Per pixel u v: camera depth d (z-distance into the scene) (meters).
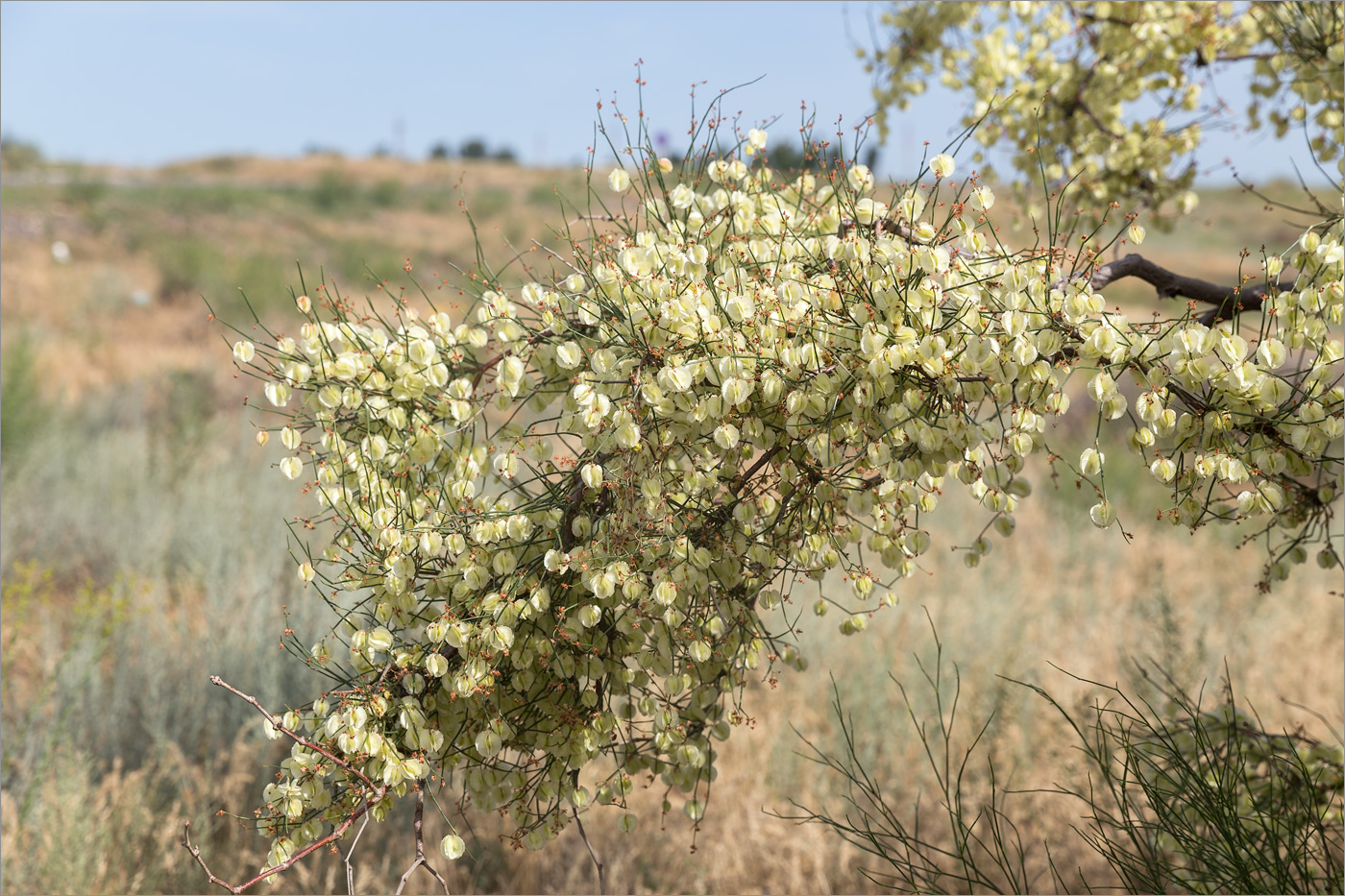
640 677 2.07
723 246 2.06
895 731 4.09
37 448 7.14
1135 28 3.28
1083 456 1.67
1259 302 2.13
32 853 3.11
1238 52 3.29
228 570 5.34
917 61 3.71
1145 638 4.99
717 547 2.00
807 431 1.83
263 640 4.16
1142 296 17.50
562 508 2.00
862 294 1.77
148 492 6.61
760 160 2.27
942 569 6.24
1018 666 4.59
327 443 1.98
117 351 11.58
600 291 1.96
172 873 3.14
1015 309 1.66
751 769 3.87
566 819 2.16
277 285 16.19
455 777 3.76
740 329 1.78
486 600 1.83
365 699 1.84
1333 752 2.63
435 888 3.32
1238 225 29.45
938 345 1.65
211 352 11.95
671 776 2.19
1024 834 3.47
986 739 3.90
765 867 3.41
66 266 16.78
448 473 2.07
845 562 2.05
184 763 3.55
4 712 3.91
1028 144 3.55
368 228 27.53
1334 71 2.70
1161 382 1.66
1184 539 7.14
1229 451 1.69
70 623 4.77
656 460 1.90
